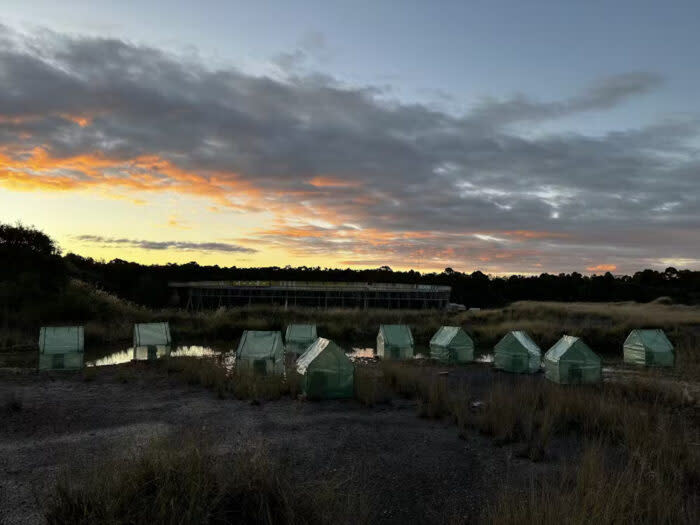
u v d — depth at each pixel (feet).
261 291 192.03
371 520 18.75
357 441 28.30
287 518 16.33
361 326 98.07
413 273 350.43
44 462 24.14
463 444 27.96
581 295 283.18
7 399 38.09
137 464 18.75
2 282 102.63
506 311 131.23
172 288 218.59
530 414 30.37
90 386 43.93
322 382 38.91
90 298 107.65
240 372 45.11
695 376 51.34
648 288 290.97
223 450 25.77
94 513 15.70
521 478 23.11
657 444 25.39
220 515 16.31
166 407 36.27
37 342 73.61
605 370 56.24
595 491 18.04
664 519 17.58
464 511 19.92
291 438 28.71
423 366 57.98
